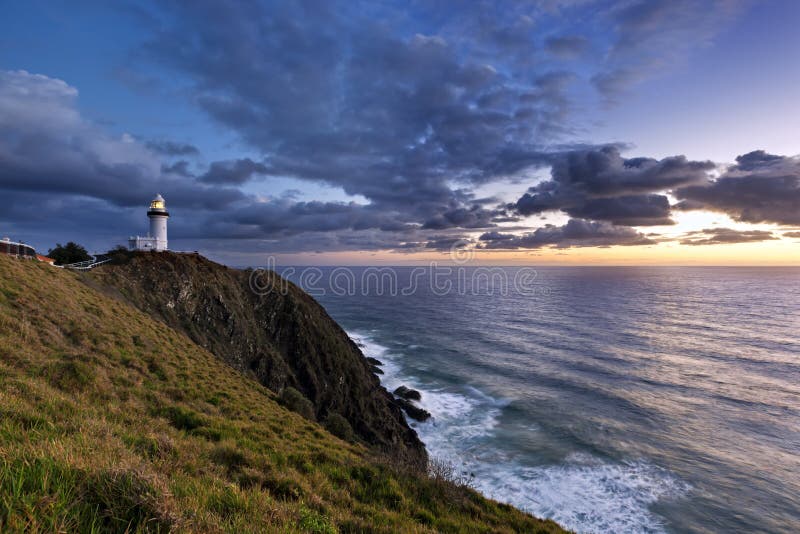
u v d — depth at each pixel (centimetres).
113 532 329
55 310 1777
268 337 4806
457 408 4788
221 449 866
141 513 353
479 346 7950
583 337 8781
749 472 3375
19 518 288
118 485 374
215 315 4222
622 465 3453
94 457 453
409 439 3938
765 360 6881
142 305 3544
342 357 5075
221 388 1773
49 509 310
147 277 3969
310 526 530
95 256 4744
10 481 337
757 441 3956
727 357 7100
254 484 698
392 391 5356
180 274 4216
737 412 4669
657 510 2831
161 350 2056
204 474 645
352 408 4394
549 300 16000
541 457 3584
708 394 5238
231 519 453
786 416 4566
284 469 902
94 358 1378
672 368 6419
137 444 702
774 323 10506
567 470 3359
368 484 1014
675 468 3412
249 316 4791
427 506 1015
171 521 358
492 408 4778
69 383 1089
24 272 2148
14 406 647
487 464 3469
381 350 7644
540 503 2884
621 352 7444
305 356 4700
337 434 2400
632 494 3020
